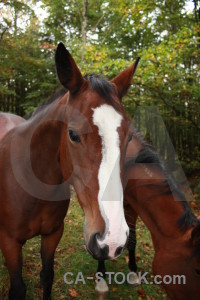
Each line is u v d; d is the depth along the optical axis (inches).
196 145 274.2
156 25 323.6
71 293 98.7
